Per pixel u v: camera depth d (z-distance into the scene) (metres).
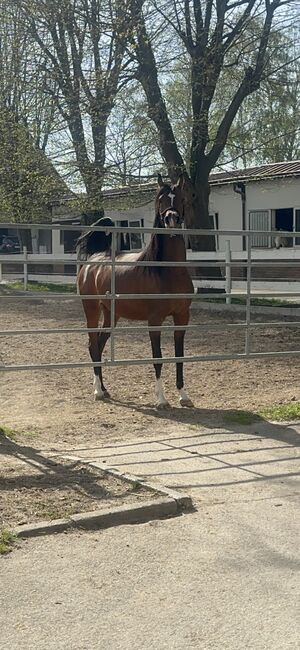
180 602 3.81
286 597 3.87
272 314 16.69
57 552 4.41
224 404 8.52
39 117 20.78
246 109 21.38
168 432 7.30
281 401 8.62
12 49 19.47
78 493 5.38
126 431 7.35
